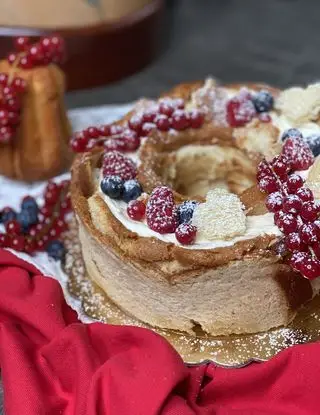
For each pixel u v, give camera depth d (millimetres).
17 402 553
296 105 678
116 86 1028
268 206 602
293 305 604
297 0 1341
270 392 561
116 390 543
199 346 600
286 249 582
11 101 749
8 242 671
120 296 625
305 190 591
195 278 585
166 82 1046
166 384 535
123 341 578
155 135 679
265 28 1225
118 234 602
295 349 556
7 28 930
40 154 783
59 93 790
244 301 596
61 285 647
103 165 648
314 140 644
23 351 579
